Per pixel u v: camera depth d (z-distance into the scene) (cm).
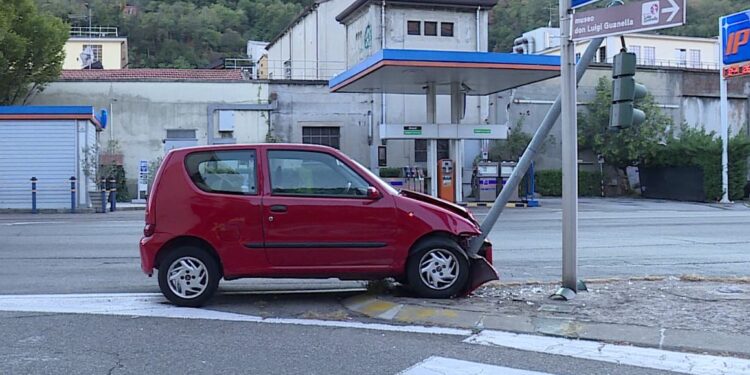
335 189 780
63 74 3588
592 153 3822
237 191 771
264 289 887
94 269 1052
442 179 2745
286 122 3481
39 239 1487
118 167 3259
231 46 7812
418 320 695
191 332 655
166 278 767
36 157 2545
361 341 621
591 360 561
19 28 3117
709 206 2961
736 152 3250
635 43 5475
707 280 892
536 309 720
